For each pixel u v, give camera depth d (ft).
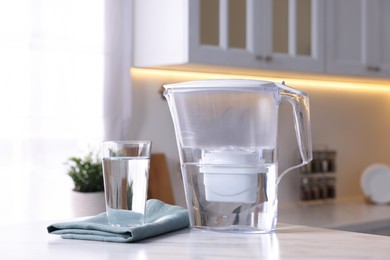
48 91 9.04
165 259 3.65
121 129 9.75
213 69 10.05
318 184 12.32
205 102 4.58
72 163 9.23
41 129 8.96
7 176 8.69
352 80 12.41
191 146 4.66
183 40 8.94
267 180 4.62
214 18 9.15
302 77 11.54
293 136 12.24
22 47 8.79
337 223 9.74
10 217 8.71
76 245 4.10
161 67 9.84
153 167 10.07
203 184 4.64
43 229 4.82
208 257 3.72
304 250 3.96
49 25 9.05
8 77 8.68
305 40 10.33
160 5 9.36
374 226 10.27
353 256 3.77
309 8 10.40
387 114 14.01
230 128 4.56
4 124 8.66
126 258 3.67
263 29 9.69
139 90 10.22
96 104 9.53
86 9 9.41
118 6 9.71
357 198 13.20
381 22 11.58
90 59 9.46
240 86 4.53
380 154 13.93
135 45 9.87
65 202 9.20
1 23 8.62
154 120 10.39
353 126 13.37
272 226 4.70
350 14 11.03
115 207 4.32
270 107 4.60
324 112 12.79
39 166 8.95
